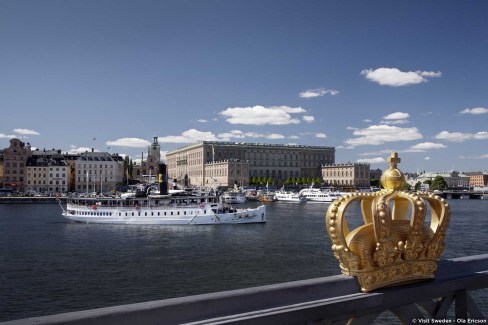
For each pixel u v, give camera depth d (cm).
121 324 587
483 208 16788
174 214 10281
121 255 6138
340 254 774
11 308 3656
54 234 8544
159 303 620
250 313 671
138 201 10650
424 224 829
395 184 853
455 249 6438
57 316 564
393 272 802
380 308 785
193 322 632
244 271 4994
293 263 5459
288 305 712
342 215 768
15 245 7081
